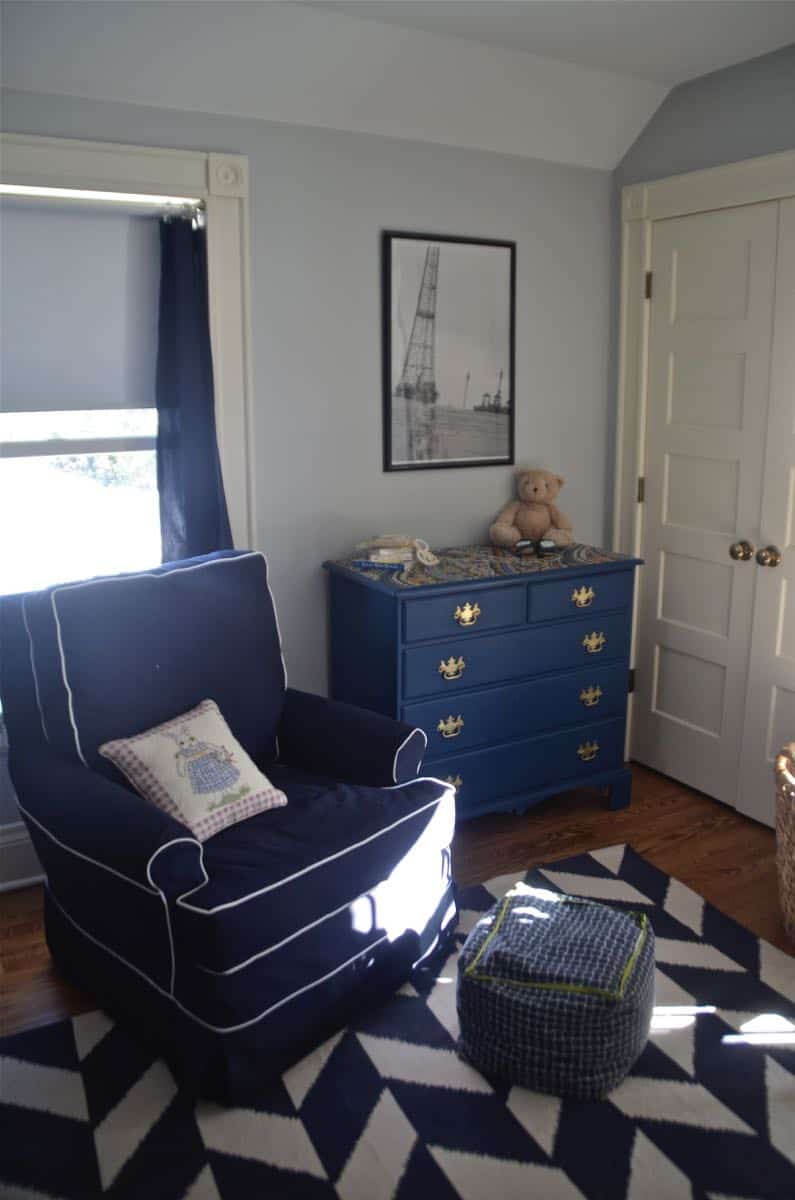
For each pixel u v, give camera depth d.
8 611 2.26
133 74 2.47
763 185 2.82
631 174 3.29
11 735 2.31
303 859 2.02
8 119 2.40
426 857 2.29
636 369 3.38
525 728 3.03
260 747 2.58
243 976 1.88
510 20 2.50
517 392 3.33
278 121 2.76
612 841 3.03
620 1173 1.79
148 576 2.43
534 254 3.26
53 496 2.73
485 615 2.86
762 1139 1.87
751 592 3.07
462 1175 1.79
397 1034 2.16
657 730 3.52
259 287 2.82
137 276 2.66
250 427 2.86
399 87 2.76
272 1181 1.78
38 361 2.57
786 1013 2.22
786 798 2.45
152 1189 1.77
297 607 3.09
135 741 2.23
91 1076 2.04
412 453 3.17
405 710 2.80
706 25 2.54
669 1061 2.07
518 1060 1.98
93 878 2.03
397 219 3.00
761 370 2.94
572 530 3.54
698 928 2.55
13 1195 1.76
